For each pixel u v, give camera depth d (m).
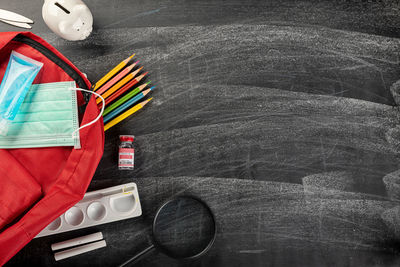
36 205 0.55
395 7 0.83
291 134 0.82
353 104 0.83
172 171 0.79
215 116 0.81
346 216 0.81
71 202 0.58
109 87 0.76
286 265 0.80
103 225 0.78
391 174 0.83
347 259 0.81
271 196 0.81
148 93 0.80
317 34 0.83
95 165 0.58
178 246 0.78
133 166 0.76
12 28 0.77
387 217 0.82
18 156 0.59
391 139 0.83
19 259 0.75
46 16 0.66
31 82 0.58
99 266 0.77
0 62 0.60
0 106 0.57
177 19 0.81
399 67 0.83
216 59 0.81
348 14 0.83
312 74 0.83
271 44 0.82
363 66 0.84
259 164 0.81
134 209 0.74
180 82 0.81
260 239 0.80
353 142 0.83
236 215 0.80
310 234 0.81
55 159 0.59
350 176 0.82
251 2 0.82
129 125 0.79
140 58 0.80
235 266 0.79
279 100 0.82
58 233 0.76
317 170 0.82
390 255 0.81
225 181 0.80
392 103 0.83
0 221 0.56
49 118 0.58
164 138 0.80
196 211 0.80
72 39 0.70
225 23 0.82
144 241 0.78
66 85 0.58
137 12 0.80
